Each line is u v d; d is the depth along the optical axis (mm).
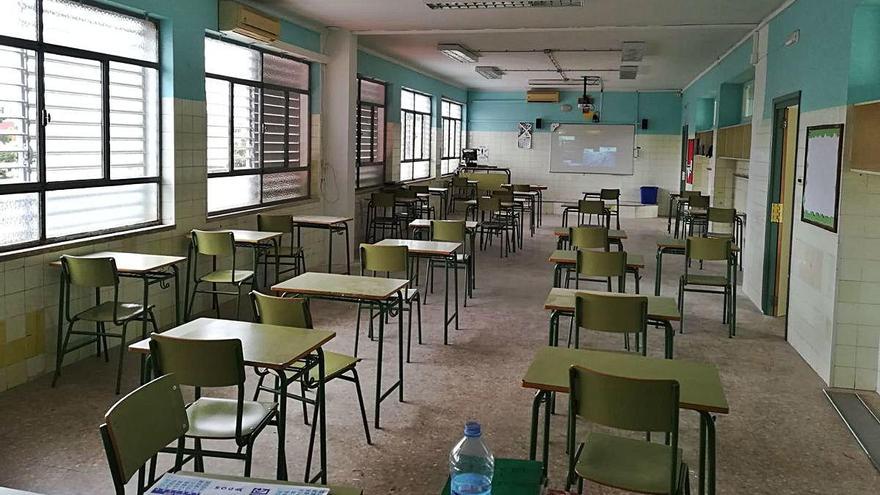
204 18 6566
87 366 5027
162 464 3504
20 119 4738
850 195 4773
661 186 17609
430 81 14898
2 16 4559
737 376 5152
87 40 5309
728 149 10297
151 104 6062
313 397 4445
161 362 2854
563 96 17938
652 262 10273
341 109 9297
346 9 7730
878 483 3531
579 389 2598
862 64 4730
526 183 18438
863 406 4527
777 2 6789
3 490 1848
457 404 4441
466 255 7281
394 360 5305
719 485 3471
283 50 8086
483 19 8195
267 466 3547
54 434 3863
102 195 5559
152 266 4855
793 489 3453
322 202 9391
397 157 12977
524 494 1880
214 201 7305
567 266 6051
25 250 4664
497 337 6008
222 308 6844
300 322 3562
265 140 8219
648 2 6980
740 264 9938
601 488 3354
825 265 5117
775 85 7059
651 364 3029
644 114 17531
